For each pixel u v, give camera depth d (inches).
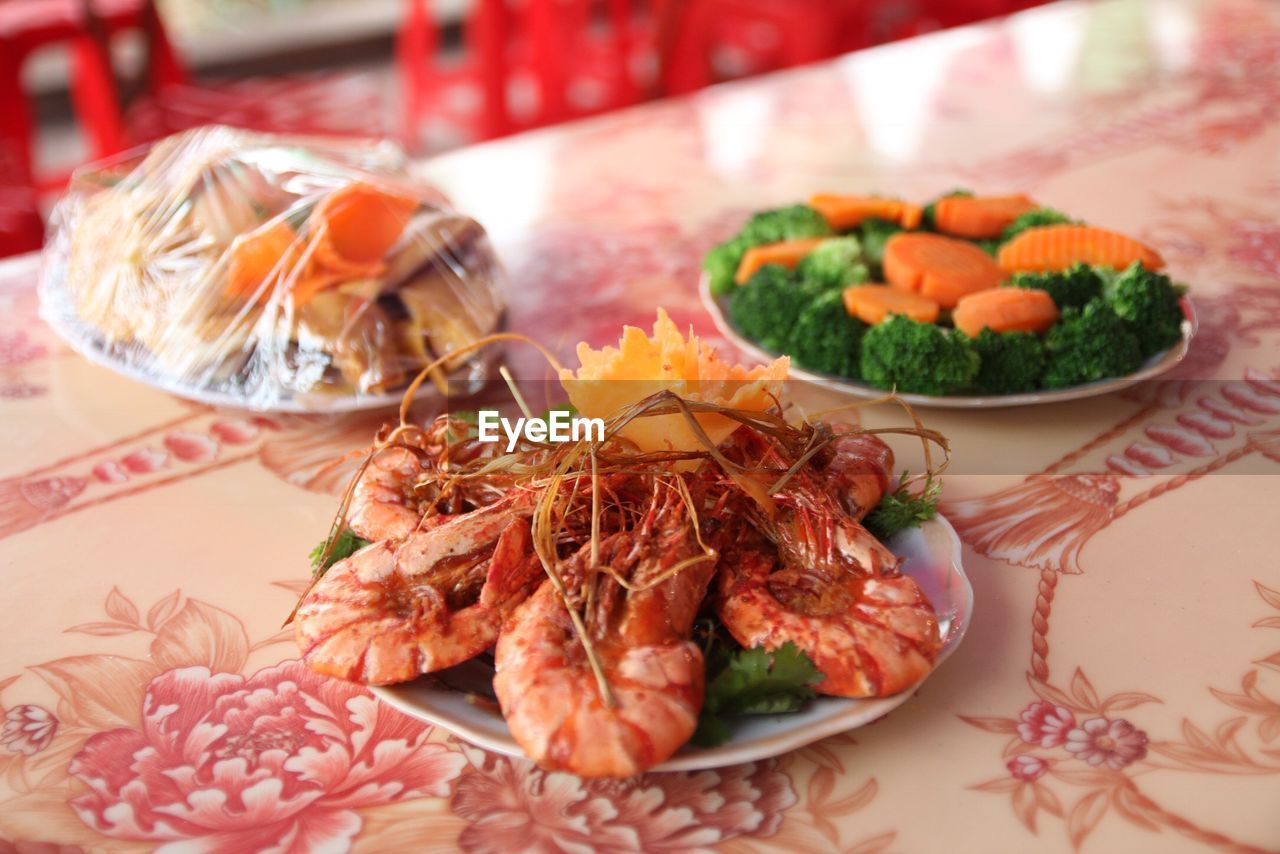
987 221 30.0
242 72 97.6
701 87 67.0
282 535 23.4
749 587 19.5
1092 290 26.6
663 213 34.9
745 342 27.3
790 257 28.9
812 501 20.0
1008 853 17.7
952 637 19.6
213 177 26.9
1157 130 39.4
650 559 19.1
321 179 26.9
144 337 26.4
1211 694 19.7
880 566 19.6
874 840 17.9
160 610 21.7
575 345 28.7
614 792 18.6
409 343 25.7
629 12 66.9
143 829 18.2
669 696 17.7
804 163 37.8
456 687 19.1
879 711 18.4
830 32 64.6
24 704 20.0
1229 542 22.5
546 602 18.8
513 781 18.8
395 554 19.9
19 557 22.9
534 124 66.2
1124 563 22.1
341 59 102.2
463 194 35.9
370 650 18.8
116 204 28.0
